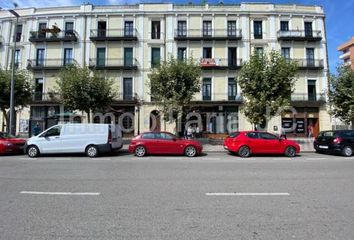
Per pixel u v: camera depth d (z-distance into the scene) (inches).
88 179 314.2
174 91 799.7
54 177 326.0
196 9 1228.5
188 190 261.9
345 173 360.8
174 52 1211.9
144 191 257.1
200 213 193.6
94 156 546.3
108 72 1216.8
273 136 577.9
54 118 1200.8
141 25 1226.6
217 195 243.4
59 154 588.7
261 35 1231.5
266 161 487.5
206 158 532.1
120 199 229.1
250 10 1226.6
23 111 1208.2
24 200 224.8
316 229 164.1
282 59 818.8
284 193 251.6
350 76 880.3
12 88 746.8
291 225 170.7
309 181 307.1
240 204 216.1
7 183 291.4
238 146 562.3
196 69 845.8
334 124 1168.2
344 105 882.1
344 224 172.4
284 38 1203.9
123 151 660.7
